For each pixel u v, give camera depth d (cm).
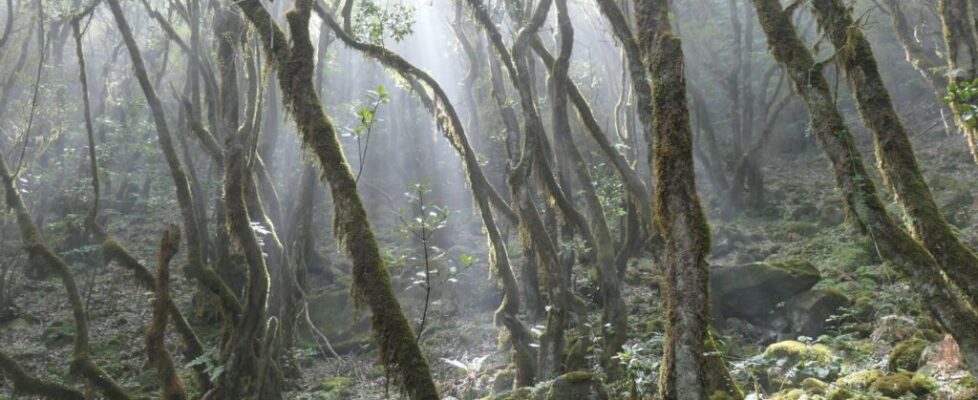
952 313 605
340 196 619
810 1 752
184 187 1078
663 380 503
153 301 961
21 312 1522
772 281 1166
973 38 862
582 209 1667
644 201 1114
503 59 1109
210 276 1051
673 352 497
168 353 934
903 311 1036
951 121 2189
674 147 519
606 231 1066
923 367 734
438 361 1284
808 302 1123
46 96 1662
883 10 1567
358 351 1420
